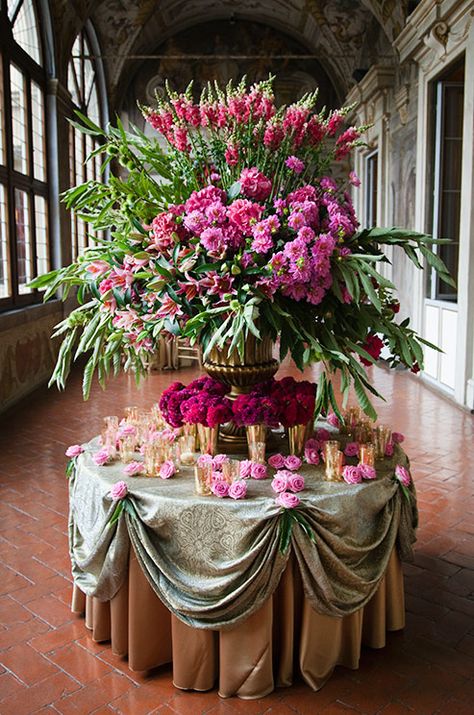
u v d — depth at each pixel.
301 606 2.38
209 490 2.40
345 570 2.35
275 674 2.42
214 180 2.58
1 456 5.45
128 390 8.30
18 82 8.41
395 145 10.26
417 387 8.48
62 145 10.07
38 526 3.97
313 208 2.38
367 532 2.49
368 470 2.52
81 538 2.82
